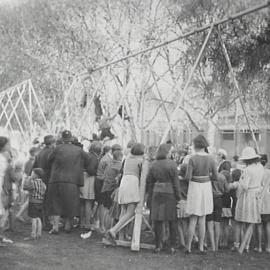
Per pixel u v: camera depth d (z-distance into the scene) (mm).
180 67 19141
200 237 8141
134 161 8633
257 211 8164
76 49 25438
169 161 8125
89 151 10562
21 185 12125
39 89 25906
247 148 8281
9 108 24625
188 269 7203
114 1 24109
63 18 25516
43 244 8742
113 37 24453
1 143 8414
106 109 17656
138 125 17109
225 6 17344
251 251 8555
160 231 8250
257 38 14750
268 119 17703
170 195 8055
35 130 22484
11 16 28188
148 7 23438
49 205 9789
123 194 8500
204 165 7988
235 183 8688
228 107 18188
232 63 15531
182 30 20906
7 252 8008
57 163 9859
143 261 7641
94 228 10219
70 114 18438
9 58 28359
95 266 7258
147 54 13656
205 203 7984
